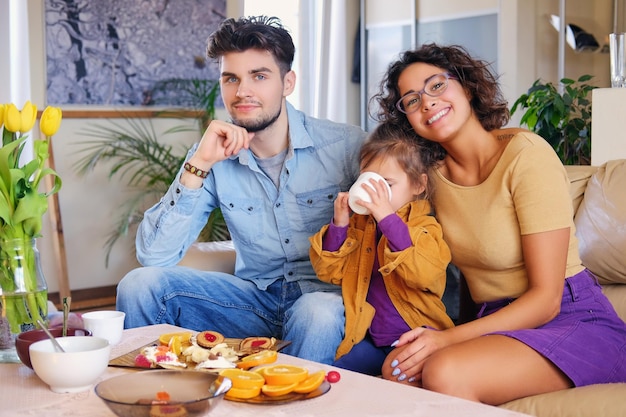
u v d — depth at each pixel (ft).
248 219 7.82
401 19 19.49
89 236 16.22
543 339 5.69
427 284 6.45
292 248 7.78
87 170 16.06
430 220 6.66
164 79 16.93
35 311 5.55
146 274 7.28
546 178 6.09
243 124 7.45
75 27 15.67
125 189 16.62
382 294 6.84
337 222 6.84
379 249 6.81
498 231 6.28
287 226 7.78
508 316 5.96
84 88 15.89
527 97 14.42
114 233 16.49
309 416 4.24
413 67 6.74
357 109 20.53
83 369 4.68
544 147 6.27
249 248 7.89
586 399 5.31
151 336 6.15
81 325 6.03
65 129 15.72
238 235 7.91
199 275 7.54
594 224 6.91
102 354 4.78
